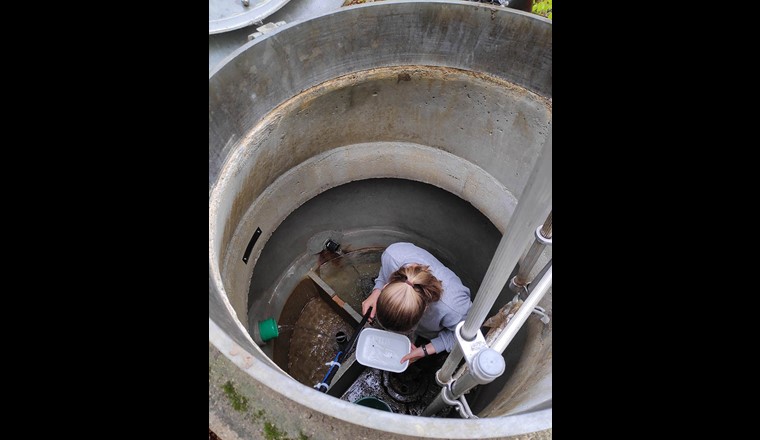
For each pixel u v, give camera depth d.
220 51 2.47
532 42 1.83
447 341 1.92
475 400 2.07
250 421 1.09
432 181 2.58
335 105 2.10
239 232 2.01
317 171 2.39
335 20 1.80
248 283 2.17
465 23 1.88
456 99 2.15
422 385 2.40
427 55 2.01
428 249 2.95
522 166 2.20
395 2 1.82
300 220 2.61
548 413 1.01
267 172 2.08
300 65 1.86
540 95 1.93
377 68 2.02
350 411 0.99
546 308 1.86
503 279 0.91
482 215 2.58
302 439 1.08
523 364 1.85
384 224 2.94
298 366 2.61
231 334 1.16
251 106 1.80
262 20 2.50
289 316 2.71
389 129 2.37
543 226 1.34
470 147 2.34
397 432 0.97
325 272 2.89
